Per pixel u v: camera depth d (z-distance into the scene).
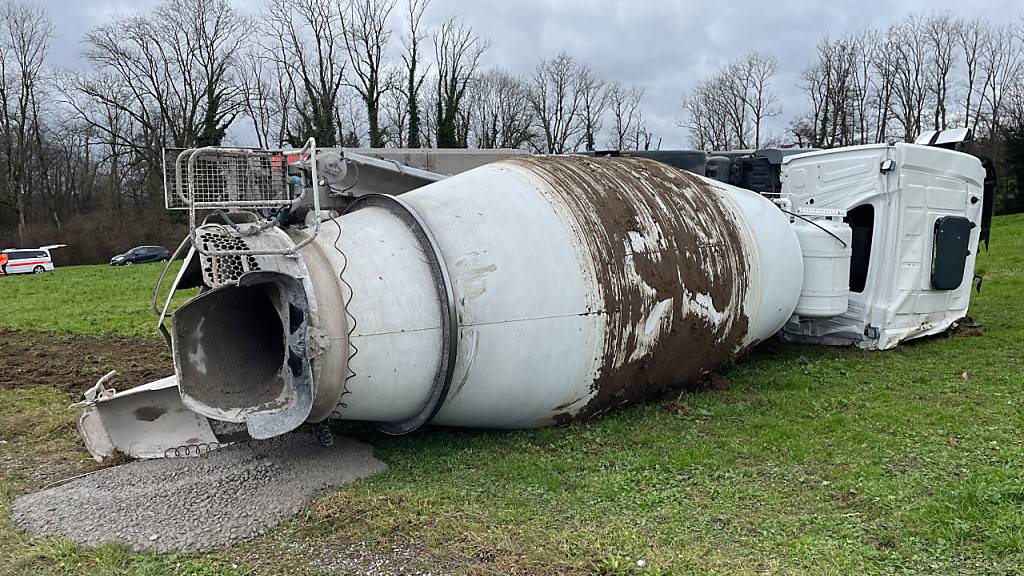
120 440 5.61
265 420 4.34
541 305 5.09
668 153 9.09
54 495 4.76
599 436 5.49
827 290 7.79
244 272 4.73
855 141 57.53
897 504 4.17
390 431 5.31
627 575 3.46
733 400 6.50
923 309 8.98
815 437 5.48
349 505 4.29
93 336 12.07
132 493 4.68
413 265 4.89
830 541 3.78
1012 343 8.88
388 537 3.96
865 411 6.12
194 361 4.60
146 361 9.82
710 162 9.18
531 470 4.84
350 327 4.59
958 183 9.20
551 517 4.16
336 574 3.65
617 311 5.40
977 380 7.12
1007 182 43.34
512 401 5.24
